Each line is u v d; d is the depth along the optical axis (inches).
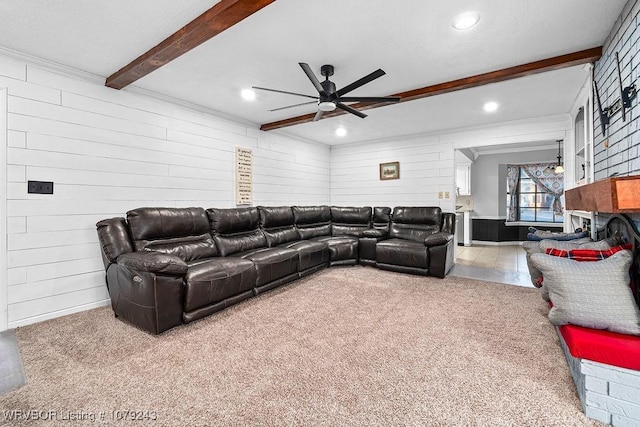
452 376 70.0
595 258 73.7
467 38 92.9
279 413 58.1
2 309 96.7
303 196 232.7
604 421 55.4
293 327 97.6
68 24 85.1
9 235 98.5
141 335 91.9
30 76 102.8
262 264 128.3
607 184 58.5
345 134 219.8
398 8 78.2
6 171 98.0
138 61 103.4
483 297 128.1
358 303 120.3
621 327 58.6
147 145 135.5
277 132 208.1
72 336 91.4
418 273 165.3
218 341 87.9
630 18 74.9
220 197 168.6
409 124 192.2
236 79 123.0
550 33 90.2
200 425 55.3
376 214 217.3
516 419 56.2
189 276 98.7
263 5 72.1
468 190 311.0
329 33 89.9
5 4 76.2
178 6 77.5
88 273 116.3
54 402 61.5
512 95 141.8
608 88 92.4
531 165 304.8
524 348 83.0
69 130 112.0
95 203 118.6
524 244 106.1
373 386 66.3
